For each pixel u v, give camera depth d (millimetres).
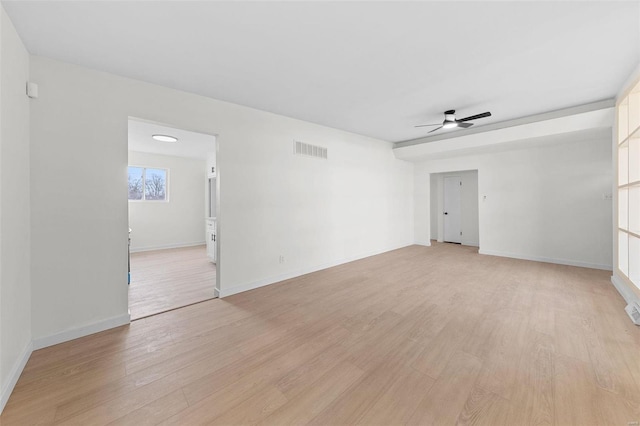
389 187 6559
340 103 3754
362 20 2014
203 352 2238
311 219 4699
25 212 2162
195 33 2139
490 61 2674
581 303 3188
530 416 1525
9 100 1848
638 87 2939
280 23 2037
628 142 3350
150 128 4668
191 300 3434
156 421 1526
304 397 1711
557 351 2180
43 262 2354
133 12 1871
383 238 6395
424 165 7277
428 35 2219
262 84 3102
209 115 3443
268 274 4047
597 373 1891
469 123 4129
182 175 7742
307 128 4641
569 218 5090
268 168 4062
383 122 4730
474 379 1859
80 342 2416
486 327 2621
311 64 2672
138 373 1959
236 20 1990
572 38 2289
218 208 3549
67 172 2488
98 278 2646
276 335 2514
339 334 2521
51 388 1796
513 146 5301
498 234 5980
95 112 2648
